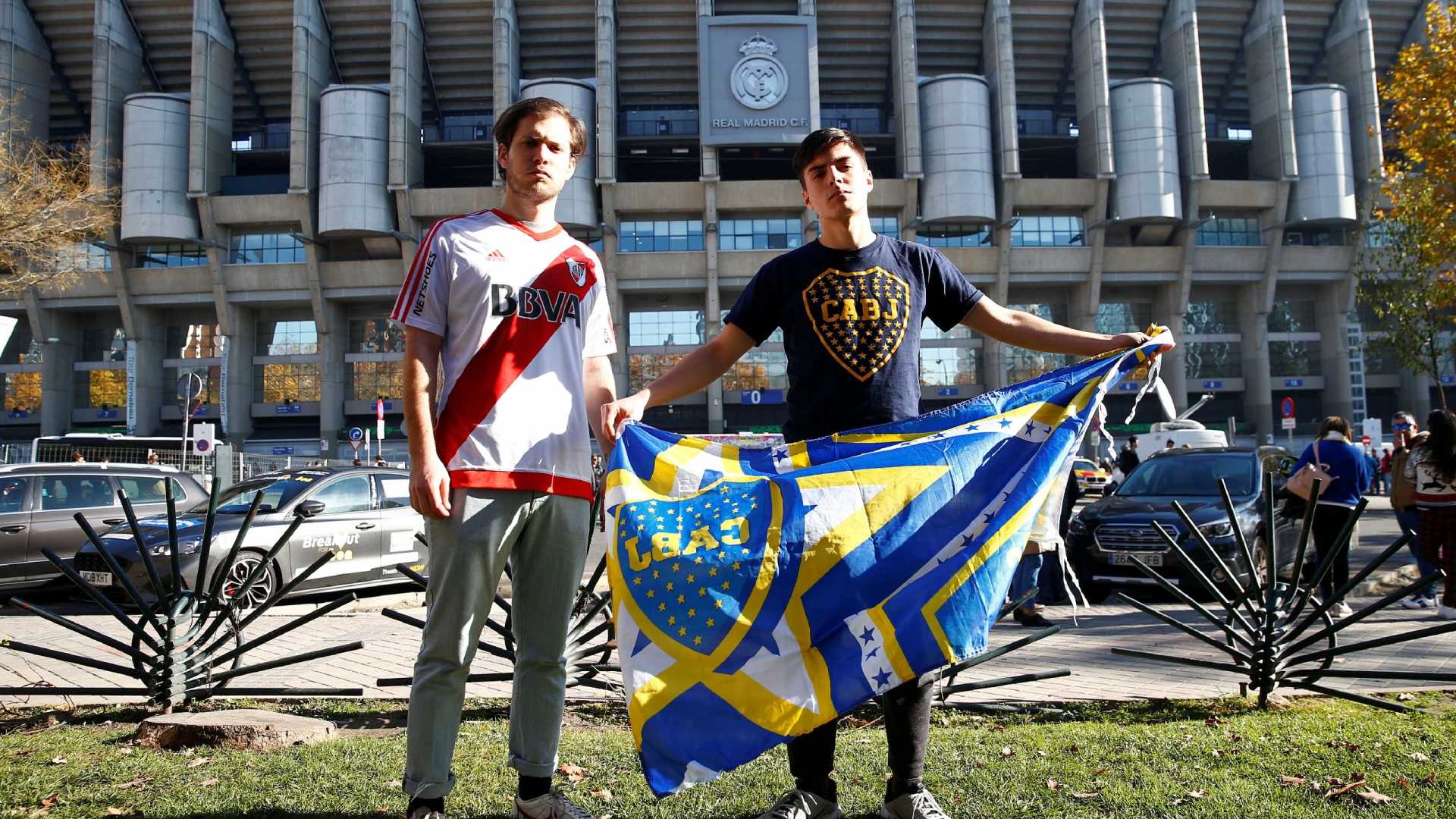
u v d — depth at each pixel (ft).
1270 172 176.76
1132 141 169.99
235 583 30.83
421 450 8.73
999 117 172.04
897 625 8.95
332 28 176.45
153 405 180.24
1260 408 180.34
